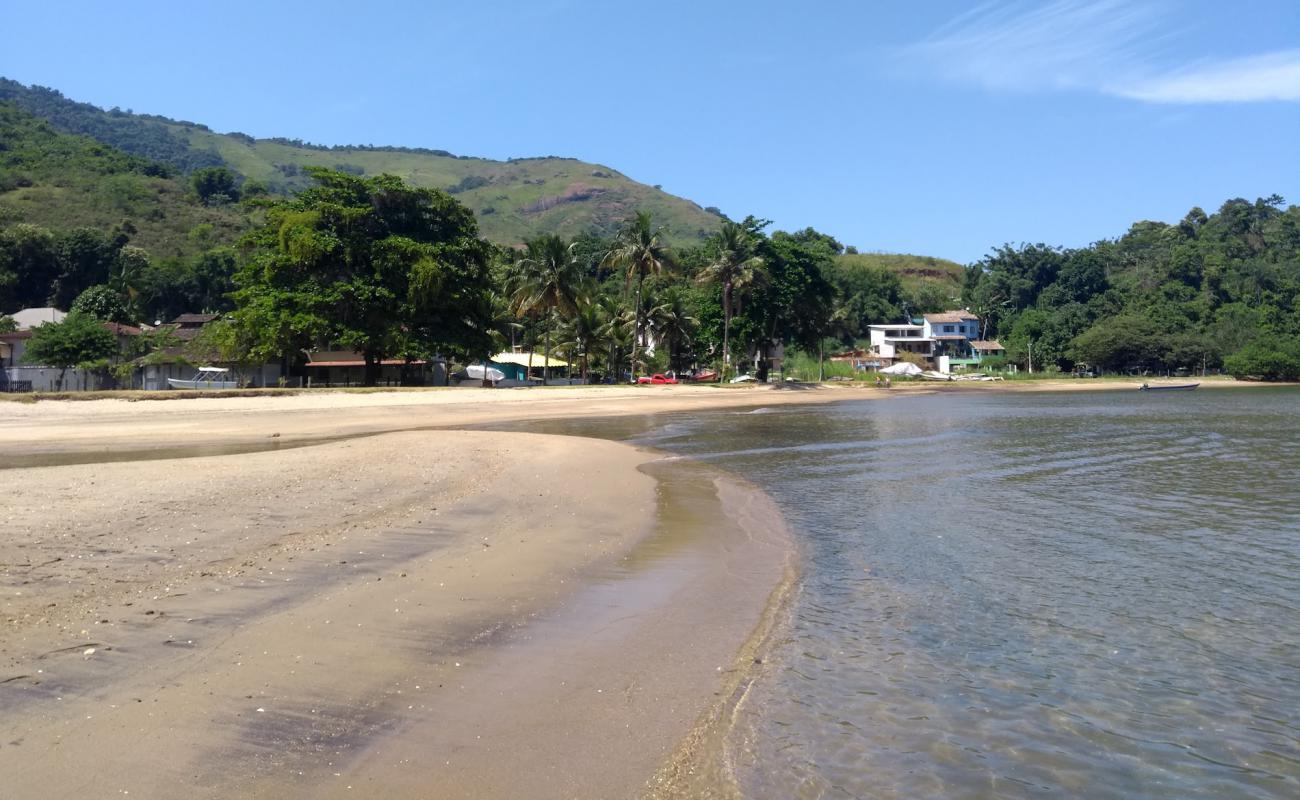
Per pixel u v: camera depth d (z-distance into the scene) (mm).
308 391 45594
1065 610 8914
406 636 7445
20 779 4688
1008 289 144125
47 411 34500
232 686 6117
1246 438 29766
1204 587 9844
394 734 5496
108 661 6500
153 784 4699
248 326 49281
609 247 77000
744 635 7961
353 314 51531
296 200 55438
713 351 84062
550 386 62812
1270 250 143500
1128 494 16969
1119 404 58500
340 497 14742
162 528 11578
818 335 86812
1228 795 5160
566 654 7270
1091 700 6570
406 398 45781
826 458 23453
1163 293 127688
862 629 8219
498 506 14555
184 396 40812
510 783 4926
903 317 141875
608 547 11797
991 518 14320
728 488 17734
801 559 11250
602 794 4859
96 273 91500
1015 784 5219
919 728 5992
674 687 6598
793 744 5660
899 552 11680
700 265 107812
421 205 56781
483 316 56906
